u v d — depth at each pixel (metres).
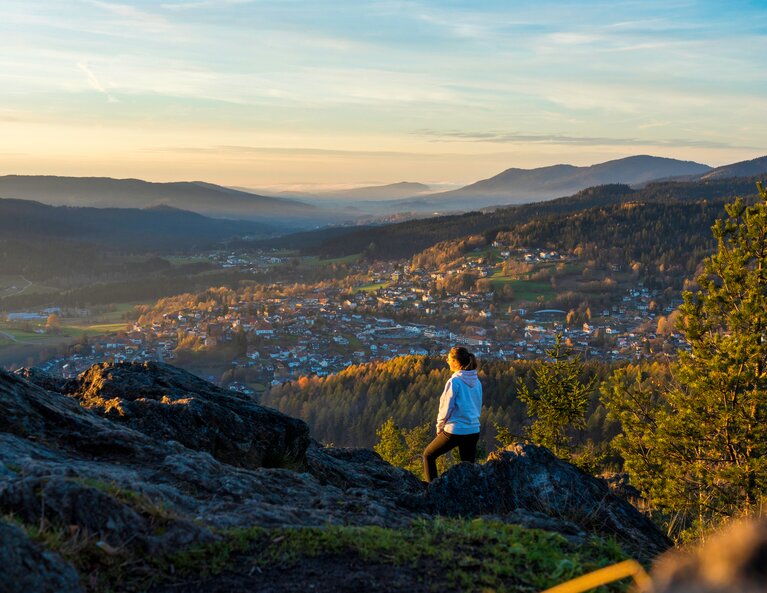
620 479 16.55
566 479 7.64
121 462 6.52
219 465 6.91
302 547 4.80
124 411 8.58
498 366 109.12
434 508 7.33
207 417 8.84
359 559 4.75
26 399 7.04
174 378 10.55
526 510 6.89
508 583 4.59
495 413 84.69
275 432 9.66
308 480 7.64
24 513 4.36
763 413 11.68
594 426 61.41
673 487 12.08
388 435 43.56
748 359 12.03
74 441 6.71
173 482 6.17
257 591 4.21
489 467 7.71
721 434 12.20
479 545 5.27
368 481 10.42
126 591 4.04
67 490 4.50
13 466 5.30
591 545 5.70
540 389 19.59
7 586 3.33
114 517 4.50
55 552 3.83
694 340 12.91
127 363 10.66
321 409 113.44
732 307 12.78
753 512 9.98
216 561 4.48
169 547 4.52
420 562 4.79
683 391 13.24
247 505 5.66
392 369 128.75
